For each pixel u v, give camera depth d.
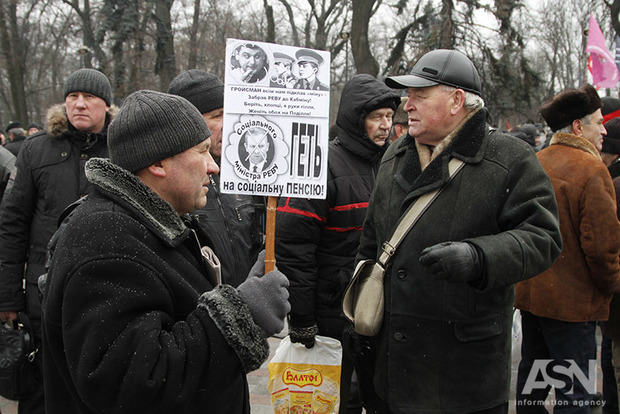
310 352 2.71
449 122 2.00
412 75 2.04
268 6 19.97
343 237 2.73
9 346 2.58
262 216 2.93
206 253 1.68
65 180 2.81
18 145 6.62
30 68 27.56
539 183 1.92
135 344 1.24
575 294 2.90
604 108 4.30
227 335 1.31
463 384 1.95
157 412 1.25
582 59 23.66
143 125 1.42
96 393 1.24
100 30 13.30
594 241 2.78
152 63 15.41
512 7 11.80
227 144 1.88
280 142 1.90
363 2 14.23
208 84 2.63
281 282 1.46
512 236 1.77
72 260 1.29
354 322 2.12
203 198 1.55
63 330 1.28
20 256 2.80
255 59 1.89
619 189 3.28
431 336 1.96
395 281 2.03
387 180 2.21
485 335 1.95
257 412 3.51
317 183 1.92
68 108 2.82
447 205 1.95
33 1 22.48
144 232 1.38
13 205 2.79
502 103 12.42
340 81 24.62
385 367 2.10
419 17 12.91
